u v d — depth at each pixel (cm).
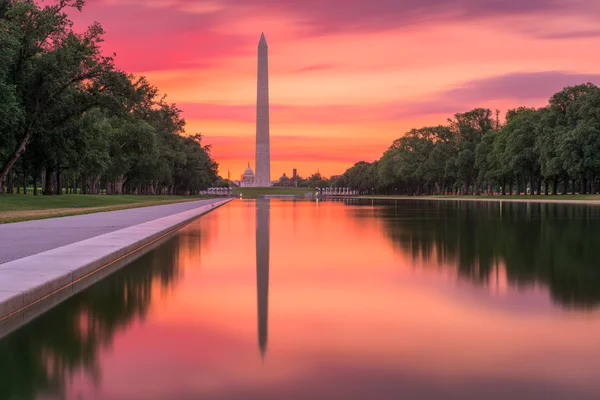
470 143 11781
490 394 500
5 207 4450
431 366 578
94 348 650
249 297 960
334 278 1156
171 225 2564
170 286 1073
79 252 1466
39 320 795
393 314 822
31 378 546
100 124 7131
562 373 555
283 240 2012
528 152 9125
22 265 1215
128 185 11606
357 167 19875
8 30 4409
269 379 541
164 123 9819
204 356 616
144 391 511
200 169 13250
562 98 8631
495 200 8712
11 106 4209
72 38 4766
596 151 7625
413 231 2383
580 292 987
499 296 955
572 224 2758
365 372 561
